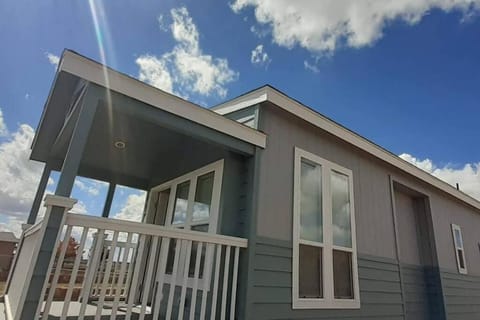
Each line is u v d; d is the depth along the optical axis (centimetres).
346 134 507
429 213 691
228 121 354
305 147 446
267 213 364
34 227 260
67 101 361
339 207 471
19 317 189
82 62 264
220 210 360
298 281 371
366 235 503
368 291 470
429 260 660
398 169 621
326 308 394
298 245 385
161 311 389
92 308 401
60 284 674
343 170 499
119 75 280
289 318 349
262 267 339
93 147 451
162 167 526
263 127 397
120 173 571
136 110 288
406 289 591
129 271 465
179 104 316
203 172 429
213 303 289
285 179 400
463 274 727
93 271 223
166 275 419
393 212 577
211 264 312
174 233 273
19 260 362
